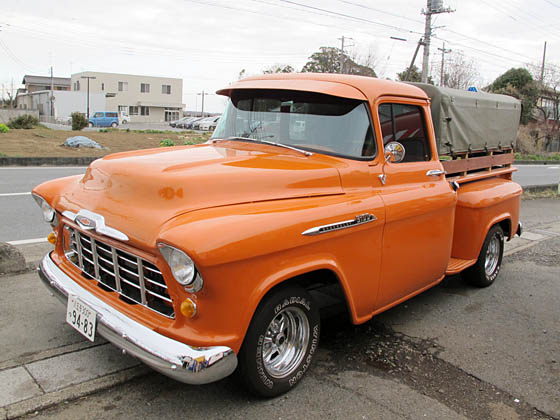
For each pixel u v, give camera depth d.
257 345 2.78
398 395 3.19
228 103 4.14
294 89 3.67
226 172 2.86
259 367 2.84
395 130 3.84
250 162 3.13
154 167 2.87
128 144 23.22
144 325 2.62
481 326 4.41
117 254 2.82
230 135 3.95
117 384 3.07
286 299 2.90
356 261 3.29
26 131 26.23
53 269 3.31
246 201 2.83
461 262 4.89
